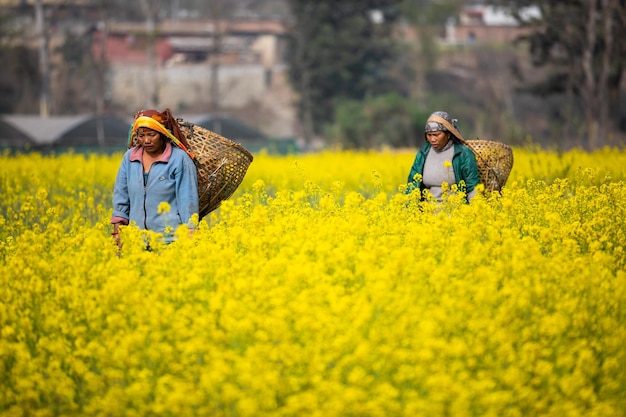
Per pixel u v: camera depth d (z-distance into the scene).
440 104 158.00
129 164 16.09
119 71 159.88
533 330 10.70
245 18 186.38
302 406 9.32
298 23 140.12
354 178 32.62
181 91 163.88
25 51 141.75
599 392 10.20
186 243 13.59
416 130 121.44
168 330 10.77
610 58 79.69
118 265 12.92
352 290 11.96
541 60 92.88
